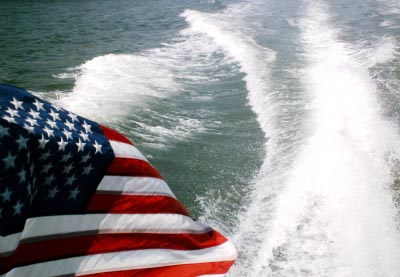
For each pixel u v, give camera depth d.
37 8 27.30
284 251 5.50
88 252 3.10
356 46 15.63
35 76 12.59
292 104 9.94
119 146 3.38
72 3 29.70
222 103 10.61
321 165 7.17
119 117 9.40
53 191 3.00
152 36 18.77
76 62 14.24
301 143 8.07
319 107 9.60
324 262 5.28
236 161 7.79
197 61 14.45
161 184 3.60
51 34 19.30
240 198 6.74
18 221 2.68
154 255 3.39
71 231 3.06
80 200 3.12
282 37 17.25
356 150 7.62
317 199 6.39
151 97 10.75
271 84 11.39
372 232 5.61
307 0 27.98
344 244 5.50
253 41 16.30
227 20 21.20
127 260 3.25
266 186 6.95
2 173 2.64
